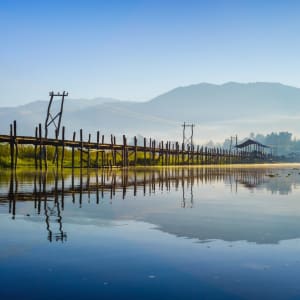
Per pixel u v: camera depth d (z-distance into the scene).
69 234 13.18
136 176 48.47
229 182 40.78
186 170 73.81
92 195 25.36
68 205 20.36
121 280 8.77
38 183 33.56
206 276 9.09
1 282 8.60
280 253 11.07
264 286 8.52
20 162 67.06
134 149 83.12
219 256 10.70
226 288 8.39
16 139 52.50
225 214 18.08
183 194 27.30
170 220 16.23
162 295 8.01
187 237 12.98
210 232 13.83
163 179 43.50
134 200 23.23
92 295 7.96
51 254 10.66
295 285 8.59
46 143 57.66
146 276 9.05
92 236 12.92
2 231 13.54
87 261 10.09
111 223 15.34
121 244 11.88
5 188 28.86
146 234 13.39
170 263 10.01
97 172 56.50
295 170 84.44
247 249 11.46
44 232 13.43
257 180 44.94
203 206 20.98
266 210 19.56
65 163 76.31
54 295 7.94
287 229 14.48
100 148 71.06
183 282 8.70
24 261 10.02
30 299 7.75
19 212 17.70
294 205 21.67
